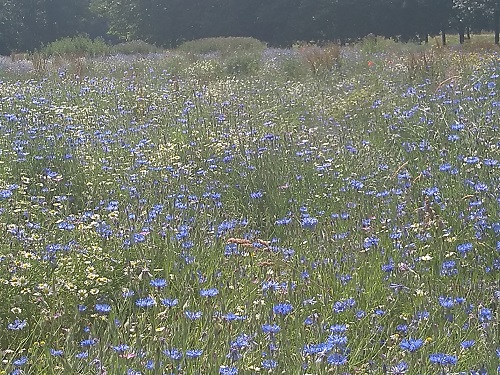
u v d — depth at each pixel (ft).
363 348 11.38
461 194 17.35
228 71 62.08
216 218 17.69
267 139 24.39
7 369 10.14
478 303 12.71
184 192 20.10
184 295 12.92
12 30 203.62
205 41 109.29
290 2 161.99
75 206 20.08
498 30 141.38
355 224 16.87
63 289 13.00
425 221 15.96
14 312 12.20
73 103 36.70
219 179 22.00
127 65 64.75
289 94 39.86
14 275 12.90
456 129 21.71
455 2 146.20
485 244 14.96
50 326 12.12
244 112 32.17
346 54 66.39
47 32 215.72
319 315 12.46
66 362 10.05
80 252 14.35
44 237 15.16
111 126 29.89
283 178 21.15
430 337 11.32
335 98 38.47
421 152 22.18
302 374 10.09
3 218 16.12
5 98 35.40
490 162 17.98
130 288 13.43
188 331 11.00
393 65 48.03
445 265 13.87
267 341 10.78
